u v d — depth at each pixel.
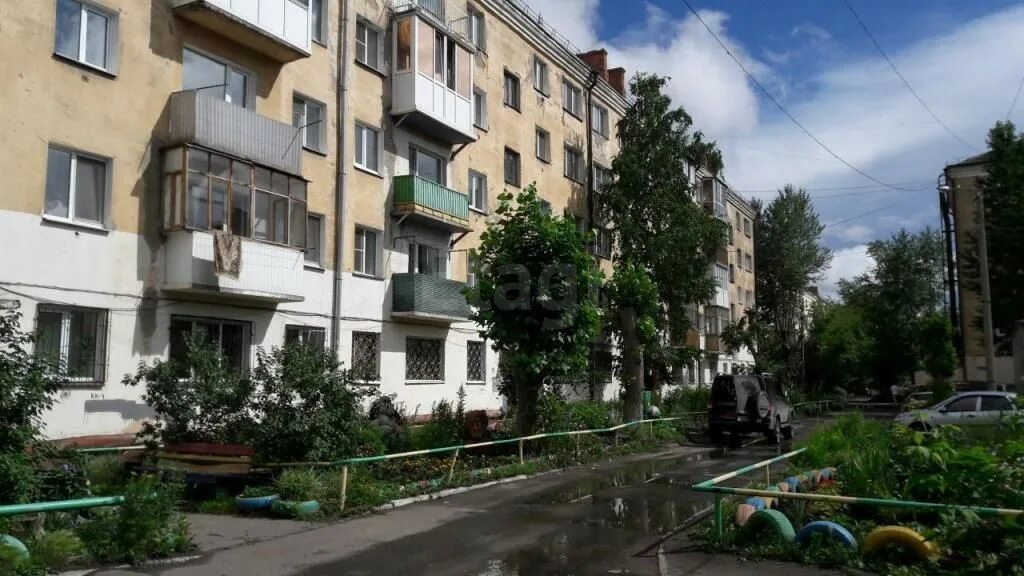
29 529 6.98
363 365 14.01
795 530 7.52
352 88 18.78
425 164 21.73
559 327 15.05
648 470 14.73
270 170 15.38
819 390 52.84
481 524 8.92
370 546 7.67
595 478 13.39
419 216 20.20
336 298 17.66
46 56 11.95
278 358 11.23
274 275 15.04
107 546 6.80
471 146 23.64
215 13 14.20
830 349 53.12
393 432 14.79
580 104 31.52
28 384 7.69
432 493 10.98
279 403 10.79
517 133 26.47
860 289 61.91
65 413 11.84
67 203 12.31
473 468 13.17
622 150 29.75
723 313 44.69
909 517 7.59
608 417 20.59
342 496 9.38
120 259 12.84
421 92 20.08
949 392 27.14
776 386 24.56
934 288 56.88
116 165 12.93
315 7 18.05
